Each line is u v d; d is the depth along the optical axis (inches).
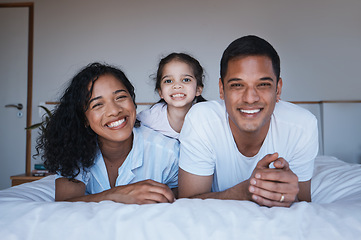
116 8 140.9
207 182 44.1
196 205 28.7
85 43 141.6
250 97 36.2
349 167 64.1
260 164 34.7
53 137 45.8
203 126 43.3
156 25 139.3
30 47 144.5
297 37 135.3
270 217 26.7
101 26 141.1
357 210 27.7
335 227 25.3
